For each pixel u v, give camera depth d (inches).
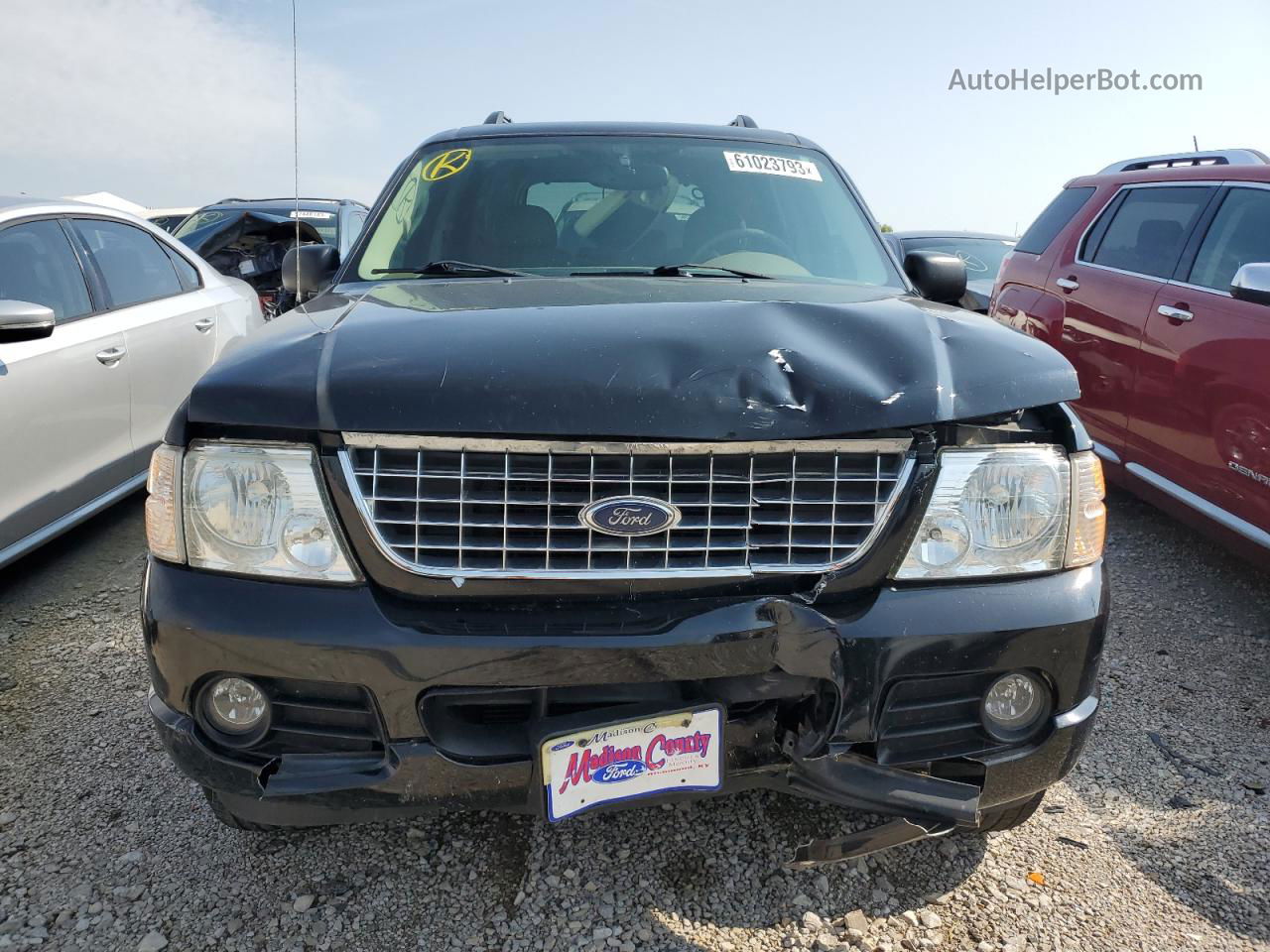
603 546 62.9
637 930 74.6
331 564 63.1
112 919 75.8
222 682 65.0
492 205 109.7
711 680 64.9
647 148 118.0
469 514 62.7
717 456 63.2
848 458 65.0
